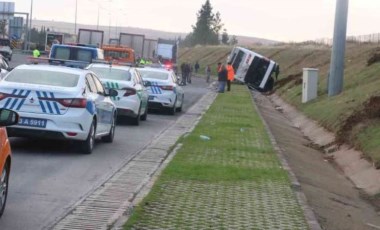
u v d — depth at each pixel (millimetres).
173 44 57562
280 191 9688
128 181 10203
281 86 48594
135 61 39719
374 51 37719
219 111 25125
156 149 14188
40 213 7883
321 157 16781
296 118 28312
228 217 7836
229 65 41344
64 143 13906
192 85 53094
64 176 10375
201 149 13688
